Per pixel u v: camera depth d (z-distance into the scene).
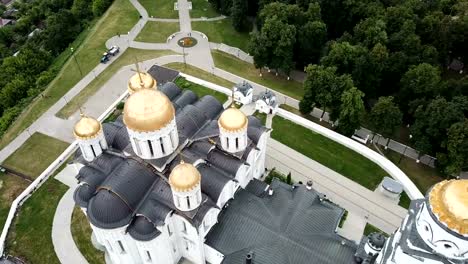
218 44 99.56
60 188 63.69
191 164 46.53
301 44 87.62
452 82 73.31
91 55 96.19
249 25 105.50
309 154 68.06
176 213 46.56
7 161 70.62
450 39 84.19
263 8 95.81
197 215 46.62
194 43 99.62
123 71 90.44
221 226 50.56
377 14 88.94
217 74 90.31
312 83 73.44
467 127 60.25
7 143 74.56
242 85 77.94
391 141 75.44
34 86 92.00
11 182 67.12
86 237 57.06
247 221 50.38
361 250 47.31
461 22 82.69
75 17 114.50
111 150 53.12
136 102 44.06
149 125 44.12
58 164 67.50
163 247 48.72
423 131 67.50
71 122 78.00
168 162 48.91
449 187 28.56
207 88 81.81
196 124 55.88
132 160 48.94
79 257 54.97
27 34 119.69
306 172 65.25
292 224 50.00
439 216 28.23
